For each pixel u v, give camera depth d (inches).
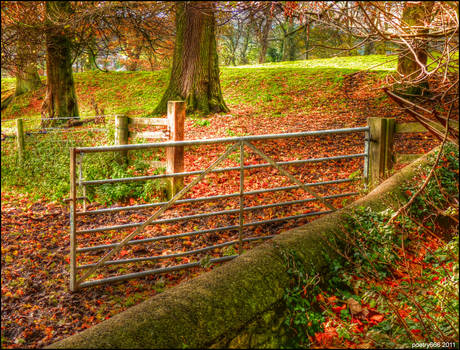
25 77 832.3
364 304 132.3
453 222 181.2
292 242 136.2
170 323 97.3
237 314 105.2
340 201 230.8
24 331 130.5
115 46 348.5
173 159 257.1
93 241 207.6
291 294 118.8
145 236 208.1
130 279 160.2
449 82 115.3
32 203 274.7
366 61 794.2
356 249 143.6
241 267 120.3
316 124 439.2
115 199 267.1
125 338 92.0
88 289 158.6
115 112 630.5
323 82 632.4
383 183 193.6
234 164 316.2
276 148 353.1
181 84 514.0
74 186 148.4
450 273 135.6
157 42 389.4
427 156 216.2
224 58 1421.0
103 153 304.7
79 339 91.5
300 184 187.6
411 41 107.9
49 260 186.5
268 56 1364.4
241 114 516.1
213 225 217.5
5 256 188.7
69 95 542.6
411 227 161.8
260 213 229.3
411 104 97.0
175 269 165.0
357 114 466.3
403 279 143.9
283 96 595.8
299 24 112.4
